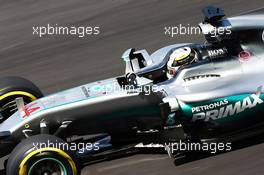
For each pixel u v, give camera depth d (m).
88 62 40.03
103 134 28.97
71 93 27.27
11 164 23.36
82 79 37.59
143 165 26.12
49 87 37.44
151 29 42.97
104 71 38.12
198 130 26.58
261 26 27.45
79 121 26.31
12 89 29.09
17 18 50.12
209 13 27.34
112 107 26.14
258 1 43.56
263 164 24.28
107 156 27.17
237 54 26.95
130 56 28.81
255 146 25.77
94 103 26.00
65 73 39.03
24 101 29.34
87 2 50.91
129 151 27.16
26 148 23.36
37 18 49.34
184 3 46.16
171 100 25.61
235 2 44.28
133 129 27.42
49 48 43.66
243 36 27.20
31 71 40.44
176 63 27.11
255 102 26.02
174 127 26.08
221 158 25.34
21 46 44.84
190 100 25.94
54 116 25.98
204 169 24.78
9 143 26.19
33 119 25.92
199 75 26.70
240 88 26.09
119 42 42.12
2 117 29.25
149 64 28.83
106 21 46.31
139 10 46.91
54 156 23.58
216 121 26.23
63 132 25.89
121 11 47.53
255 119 26.44
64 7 50.62
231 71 26.64
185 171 24.92
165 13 45.12
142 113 26.53
